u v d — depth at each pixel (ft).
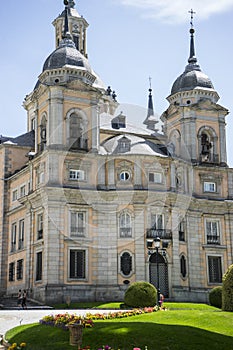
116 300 150.10
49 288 152.76
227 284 91.61
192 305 136.87
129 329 65.82
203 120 196.54
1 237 194.49
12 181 195.83
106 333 64.39
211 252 187.21
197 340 61.62
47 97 164.14
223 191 193.16
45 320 79.05
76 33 251.39
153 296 123.75
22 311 125.70
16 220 188.24
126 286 152.05
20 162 203.31
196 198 185.88
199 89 198.70
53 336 66.39
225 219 192.54
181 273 173.37
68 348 60.44
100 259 152.35
